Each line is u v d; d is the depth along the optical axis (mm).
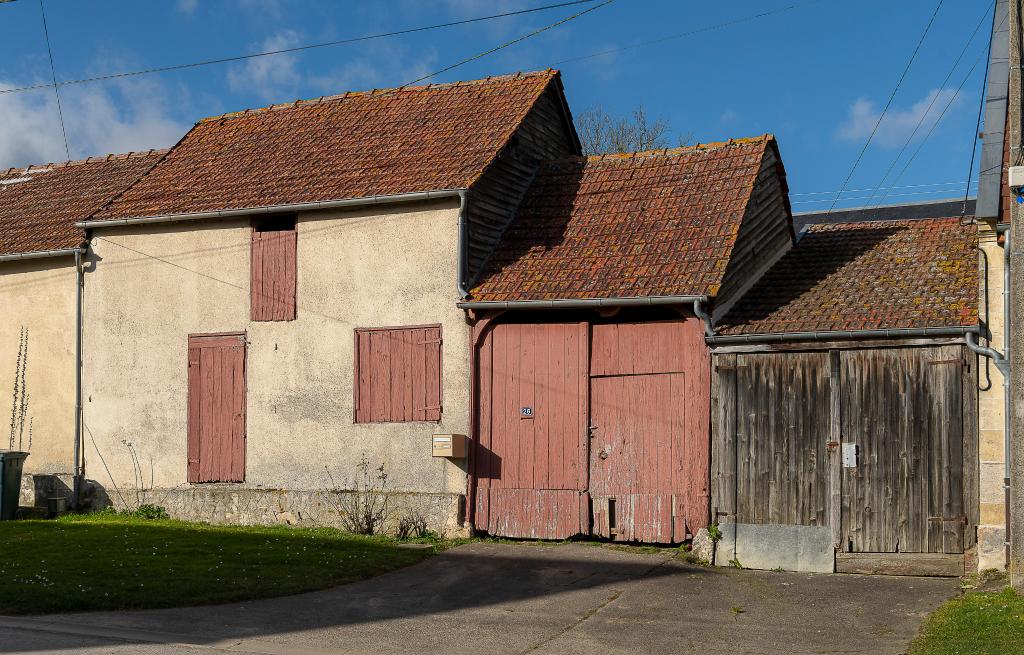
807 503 13250
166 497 17406
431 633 10133
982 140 13008
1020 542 10680
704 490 13875
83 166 22125
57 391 18719
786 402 13500
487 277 15656
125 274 18141
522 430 15188
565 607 11312
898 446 12852
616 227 15820
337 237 16547
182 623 10305
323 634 10016
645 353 14578
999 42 14203
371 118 18828
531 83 18297
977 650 8977
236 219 17328
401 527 15602
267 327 16953
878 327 13008
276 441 16719
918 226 16078
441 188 15602
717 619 10742
